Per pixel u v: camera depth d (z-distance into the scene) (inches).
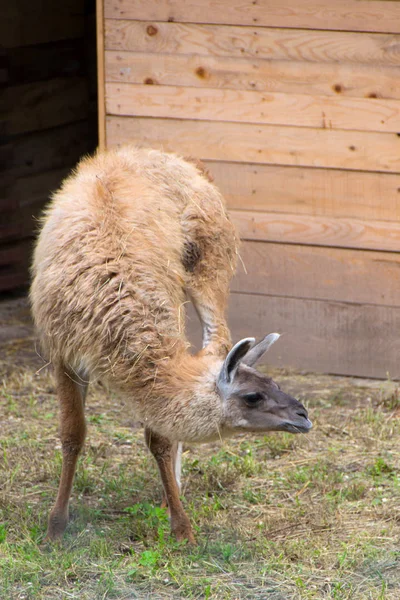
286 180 685.9
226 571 424.2
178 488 487.8
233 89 682.8
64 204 457.1
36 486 521.3
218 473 532.7
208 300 499.8
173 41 687.1
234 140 690.2
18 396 667.4
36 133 951.0
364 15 644.1
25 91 933.2
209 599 399.9
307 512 488.7
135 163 500.7
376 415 615.2
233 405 414.0
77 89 994.7
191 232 497.4
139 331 422.6
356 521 478.0
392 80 647.1
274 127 679.7
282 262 698.2
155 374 420.2
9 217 927.7
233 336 721.0
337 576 419.8
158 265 445.1
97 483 526.3
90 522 475.8
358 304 685.9
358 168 666.8
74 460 456.1
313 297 696.4
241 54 676.1
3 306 908.6
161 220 471.8
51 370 722.2
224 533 464.1
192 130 697.6
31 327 843.4
